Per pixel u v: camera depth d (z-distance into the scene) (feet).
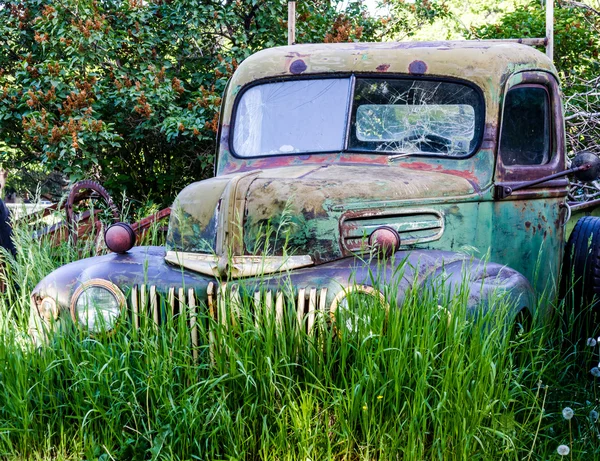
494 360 12.30
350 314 12.12
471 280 13.16
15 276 18.76
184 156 35.94
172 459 11.14
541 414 12.12
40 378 12.69
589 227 18.19
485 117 16.06
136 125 34.45
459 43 17.53
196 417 11.56
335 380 12.18
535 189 16.93
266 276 13.10
